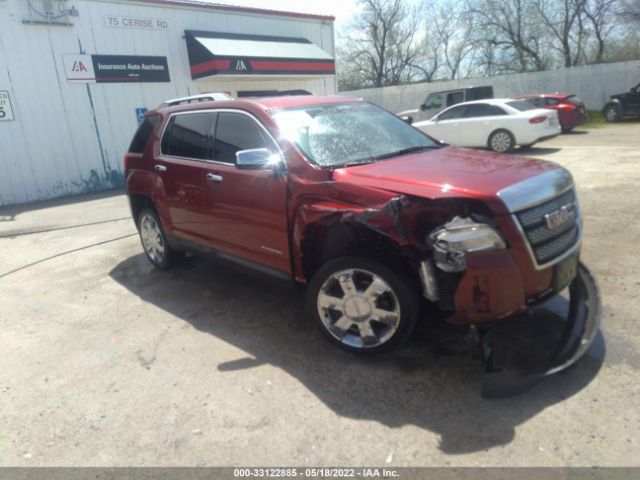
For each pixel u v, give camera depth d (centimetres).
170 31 1372
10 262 653
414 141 433
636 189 760
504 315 287
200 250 471
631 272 446
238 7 1495
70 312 465
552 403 281
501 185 295
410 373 321
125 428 287
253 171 386
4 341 412
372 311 326
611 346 332
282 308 440
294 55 1539
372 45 3766
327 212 326
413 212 298
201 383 328
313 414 288
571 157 1162
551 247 303
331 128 401
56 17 1159
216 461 256
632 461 235
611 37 2894
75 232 802
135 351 378
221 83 1504
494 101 1388
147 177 515
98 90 1255
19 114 1143
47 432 288
